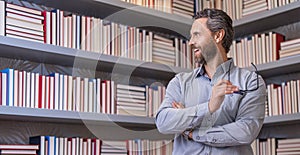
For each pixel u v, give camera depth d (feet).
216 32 6.33
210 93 6.31
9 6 8.01
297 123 10.30
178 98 6.41
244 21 10.80
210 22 6.33
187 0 10.89
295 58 9.60
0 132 8.46
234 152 6.27
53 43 8.54
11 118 8.30
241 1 11.02
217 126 6.22
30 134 8.83
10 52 8.34
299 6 9.68
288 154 9.75
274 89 10.15
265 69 10.21
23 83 8.01
